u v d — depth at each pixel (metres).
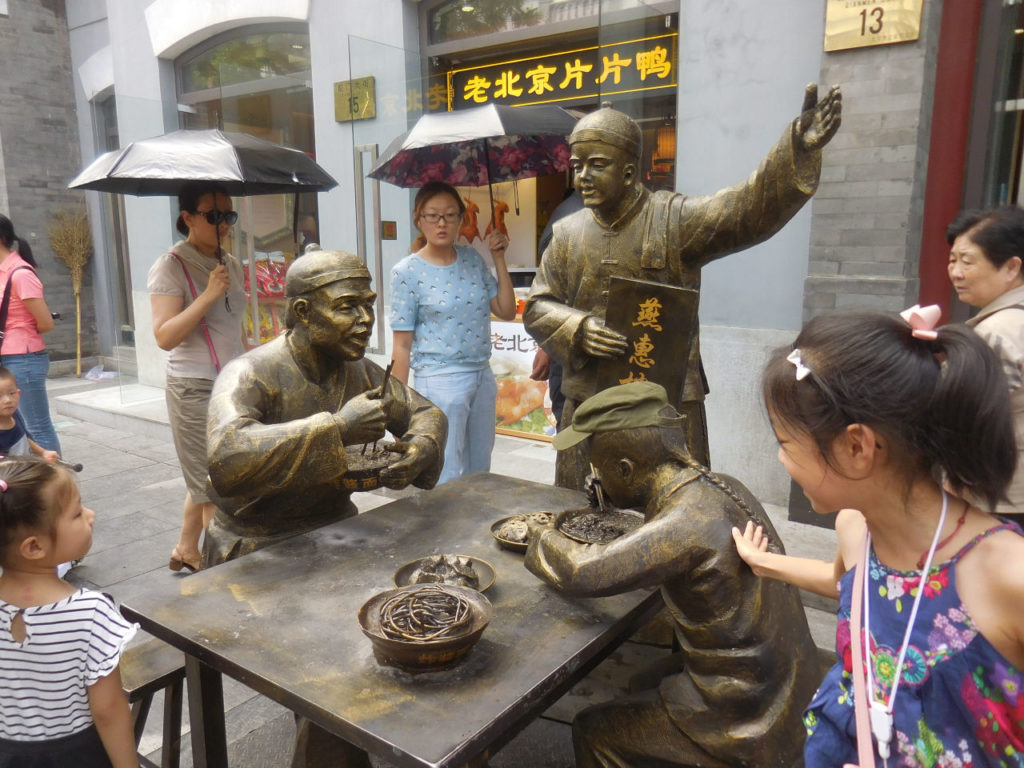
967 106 3.36
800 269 3.84
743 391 4.06
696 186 4.07
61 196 8.56
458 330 3.46
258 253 5.78
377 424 2.19
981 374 0.94
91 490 4.89
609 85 4.05
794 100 3.70
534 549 1.84
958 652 0.98
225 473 2.09
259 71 6.29
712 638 1.63
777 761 1.60
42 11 8.20
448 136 3.36
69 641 1.57
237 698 2.73
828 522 3.68
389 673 1.52
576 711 2.50
